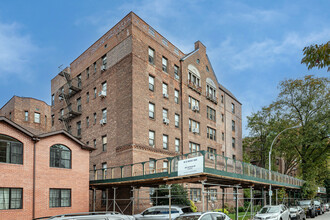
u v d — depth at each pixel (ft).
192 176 60.23
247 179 75.56
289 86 152.46
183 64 121.29
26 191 65.82
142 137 95.66
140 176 72.08
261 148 169.68
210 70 142.31
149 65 104.01
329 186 239.50
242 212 121.80
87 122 116.26
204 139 127.95
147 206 92.07
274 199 126.52
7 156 64.13
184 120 116.16
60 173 73.41
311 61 23.20
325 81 145.18
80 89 123.03
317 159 157.89
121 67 101.71
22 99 157.79
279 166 237.45
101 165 103.71
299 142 143.84
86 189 78.95
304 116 151.74
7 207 62.28
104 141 104.78
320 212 123.54
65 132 75.25
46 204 69.15
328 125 138.51
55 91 145.59
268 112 158.92
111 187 86.79
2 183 61.93
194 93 125.49
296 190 148.25
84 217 34.27
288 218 76.23
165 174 65.98
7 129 64.75
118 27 106.63
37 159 69.15
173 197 80.64
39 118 162.71
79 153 78.95
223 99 151.33
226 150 146.61
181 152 111.75
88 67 121.29
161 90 107.65
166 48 114.32
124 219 36.65
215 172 60.34
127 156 92.63
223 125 147.23
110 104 104.22
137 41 100.89
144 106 98.68
